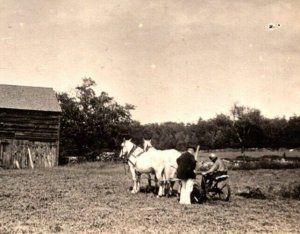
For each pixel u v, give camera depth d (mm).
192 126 79062
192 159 15555
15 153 39750
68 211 13492
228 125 69688
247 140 66562
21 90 43938
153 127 82062
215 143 73750
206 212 13688
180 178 15484
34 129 40469
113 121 52062
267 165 36875
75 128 50188
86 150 51125
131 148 18703
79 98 51438
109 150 52344
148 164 17516
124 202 15516
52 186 20625
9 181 23156
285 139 65250
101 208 14125
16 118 40156
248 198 17453
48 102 42250
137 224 11633
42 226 11211
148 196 17281
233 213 13680
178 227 11352
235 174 29969
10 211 13391
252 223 12164
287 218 13047
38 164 40062
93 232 10586
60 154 49719
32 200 15750
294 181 24516
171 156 17281
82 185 21281
